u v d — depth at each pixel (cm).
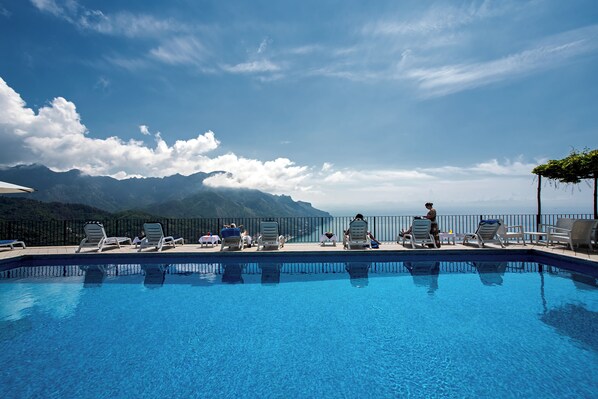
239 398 323
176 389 339
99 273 884
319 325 515
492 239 1088
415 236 1080
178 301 642
